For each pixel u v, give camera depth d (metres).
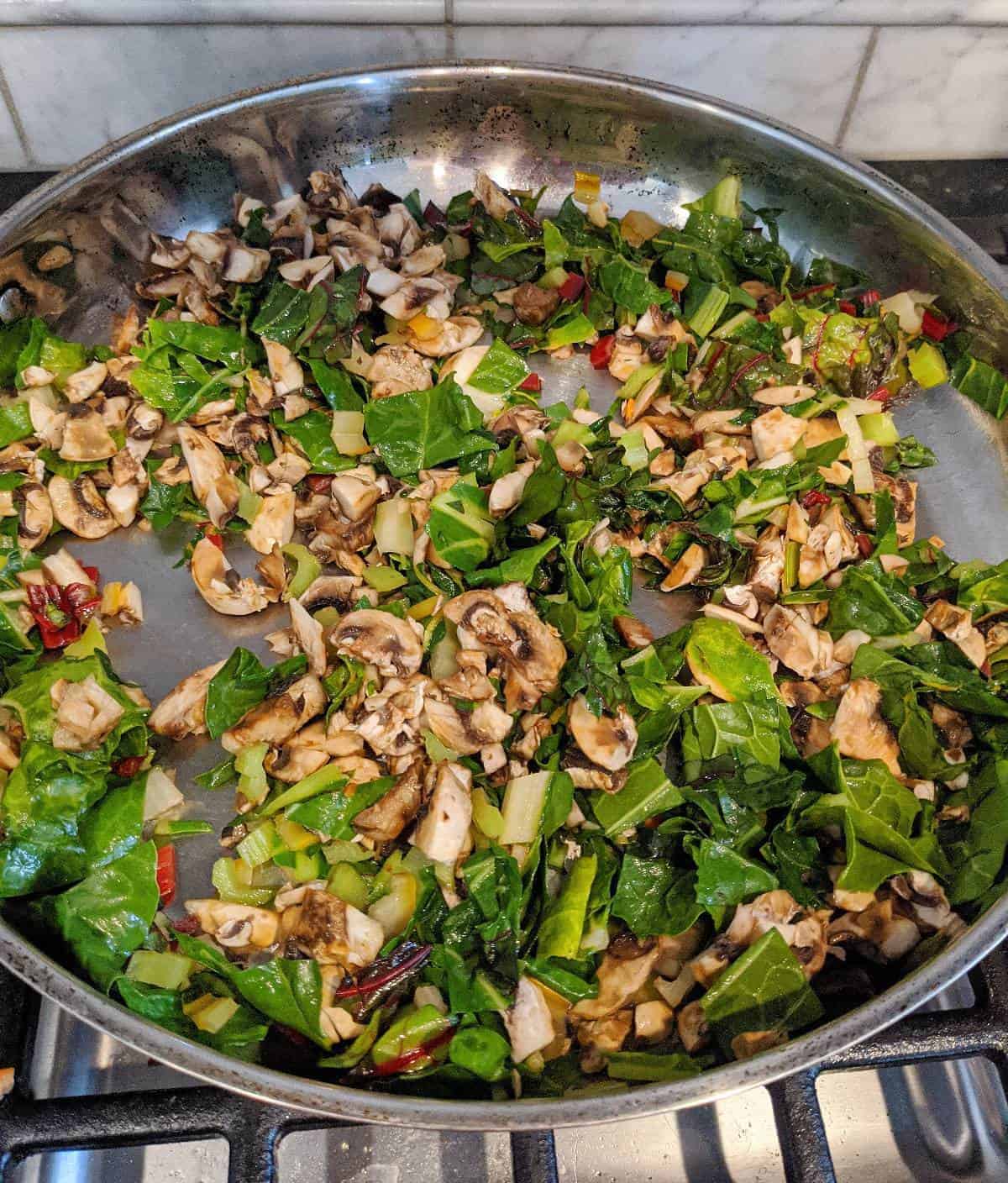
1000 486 0.33
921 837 0.26
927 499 0.33
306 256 0.33
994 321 0.32
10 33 0.32
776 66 0.35
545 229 0.34
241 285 0.33
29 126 0.35
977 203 0.38
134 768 0.26
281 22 0.32
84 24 0.32
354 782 0.26
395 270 0.34
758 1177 0.23
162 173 0.32
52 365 0.32
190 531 0.31
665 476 0.31
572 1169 0.23
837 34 0.34
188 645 0.29
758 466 0.31
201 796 0.27
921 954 0.24
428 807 0.25
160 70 0.34
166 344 0.32
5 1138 0.20
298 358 0.32
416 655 0.27
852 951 0.25
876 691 0.28
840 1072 0.24
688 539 0.31
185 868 0.26
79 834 0.25
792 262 0.36
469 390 0.32
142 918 0.24
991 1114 0.24
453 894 0.25
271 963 0.23
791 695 0.28
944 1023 0.22
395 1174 0.23
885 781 0.26
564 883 0.25
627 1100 0.19
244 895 0.25
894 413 0.34
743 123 0.33
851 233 0.34
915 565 0.30
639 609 0.30
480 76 0.33
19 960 0.20
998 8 0.34
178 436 0.32
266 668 0.28
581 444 0.31
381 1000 0.23
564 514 0.30
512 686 0.27
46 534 0.30
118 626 0.29
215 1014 0.23
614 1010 0.24
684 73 0.36
